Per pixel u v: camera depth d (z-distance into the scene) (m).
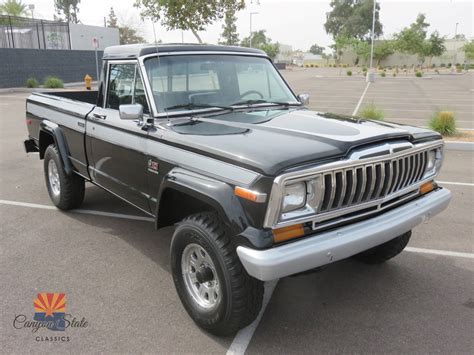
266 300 3.73
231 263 2.88
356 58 75.94
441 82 33.47
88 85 18.92
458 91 24.89
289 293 3.84
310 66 79.75
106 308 3.61
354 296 3.79
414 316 3.49
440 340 3.19
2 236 5.02
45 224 5.38
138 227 5.30
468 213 5.70
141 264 4.36
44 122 5.72
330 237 2.84
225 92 4.28
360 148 3.01
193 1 11.57
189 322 3.42
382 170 3.06
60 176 5.50
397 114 14.87
